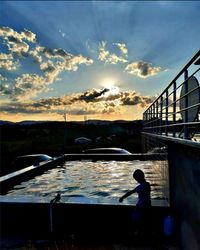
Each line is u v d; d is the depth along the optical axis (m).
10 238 7.26
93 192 13.48
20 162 23.20
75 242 6.86
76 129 71.50
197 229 4.99
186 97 5.73
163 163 9.25
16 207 7.95
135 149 44.06
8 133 53.88
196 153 4.88
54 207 7.75
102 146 47.84
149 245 6.51
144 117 24.81
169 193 7.56
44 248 6.57
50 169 20.78
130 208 7.41
